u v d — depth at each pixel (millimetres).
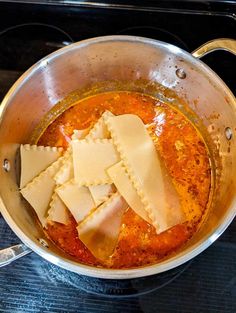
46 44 384
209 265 305
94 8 387
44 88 333
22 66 377
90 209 305
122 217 306
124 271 247
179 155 335
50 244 299
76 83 349
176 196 313
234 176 295
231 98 297
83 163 309
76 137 332
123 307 295
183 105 354
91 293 299
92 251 297
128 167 310
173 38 383
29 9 388
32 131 345
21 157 318
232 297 298
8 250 268
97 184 306
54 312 294
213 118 333
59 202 307
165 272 303
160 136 343
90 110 356
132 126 326
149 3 383
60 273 304
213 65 379
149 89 359
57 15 389
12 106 307
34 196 306
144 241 302
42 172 314
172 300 297
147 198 302
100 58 331
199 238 285
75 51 316
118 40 312
